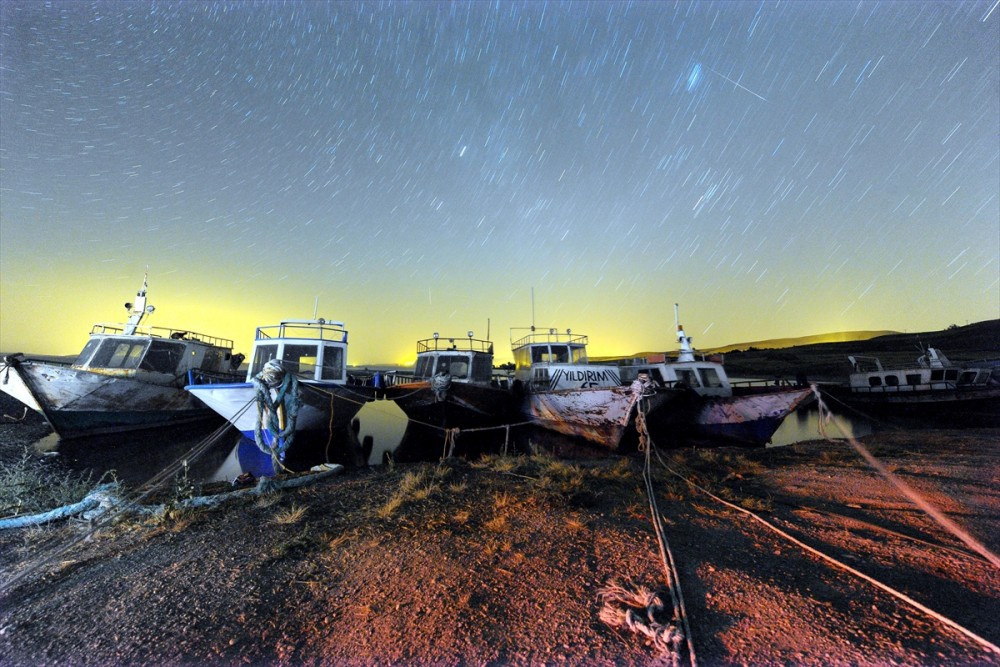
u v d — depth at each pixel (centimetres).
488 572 441
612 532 543
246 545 523
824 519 585
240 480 856
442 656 313
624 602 369
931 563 440
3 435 1572
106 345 1650
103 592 416
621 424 1290
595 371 1697
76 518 612
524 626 347
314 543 523
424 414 1712
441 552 491
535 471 912
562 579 423
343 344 1488
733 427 1499
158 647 331
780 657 299
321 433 1416
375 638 337
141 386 1598
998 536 512
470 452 1434
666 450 1306
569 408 1448
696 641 319
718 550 485
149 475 1111
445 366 1848
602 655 308
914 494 693
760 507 636
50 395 1417
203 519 614
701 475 845
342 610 379
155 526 585
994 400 1984
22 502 646
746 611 358
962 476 790
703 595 386
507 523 580
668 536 530
